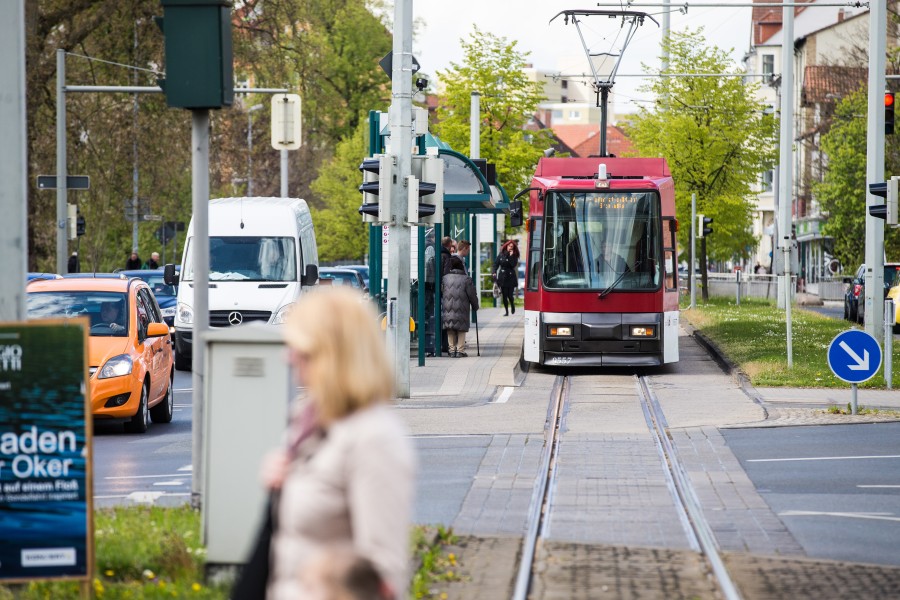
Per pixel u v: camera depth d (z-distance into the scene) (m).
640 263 43.75
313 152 133.75
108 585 13.65
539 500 20.39
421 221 36.69
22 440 13.12
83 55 65.19
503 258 75.88
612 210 44.06
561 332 43.50
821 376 39.81
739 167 87.06
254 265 48.53
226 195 102.19
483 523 18.56
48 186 58.78
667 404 34.59
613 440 27.78
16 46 15.31
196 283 16.59
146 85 65.00
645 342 43.38
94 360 29.91
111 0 62.44
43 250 69.81
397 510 6.85
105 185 67.94
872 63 43.47
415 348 52.00
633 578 15.00
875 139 43.47
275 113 47.88
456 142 89.19
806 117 117.88
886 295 67.25
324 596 5.73
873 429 29.39
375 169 37.50
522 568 15.20
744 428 29.64
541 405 34.38
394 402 35.06
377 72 134.50
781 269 42.41
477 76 89.38
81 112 65.56
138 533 15.80
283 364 13.47
